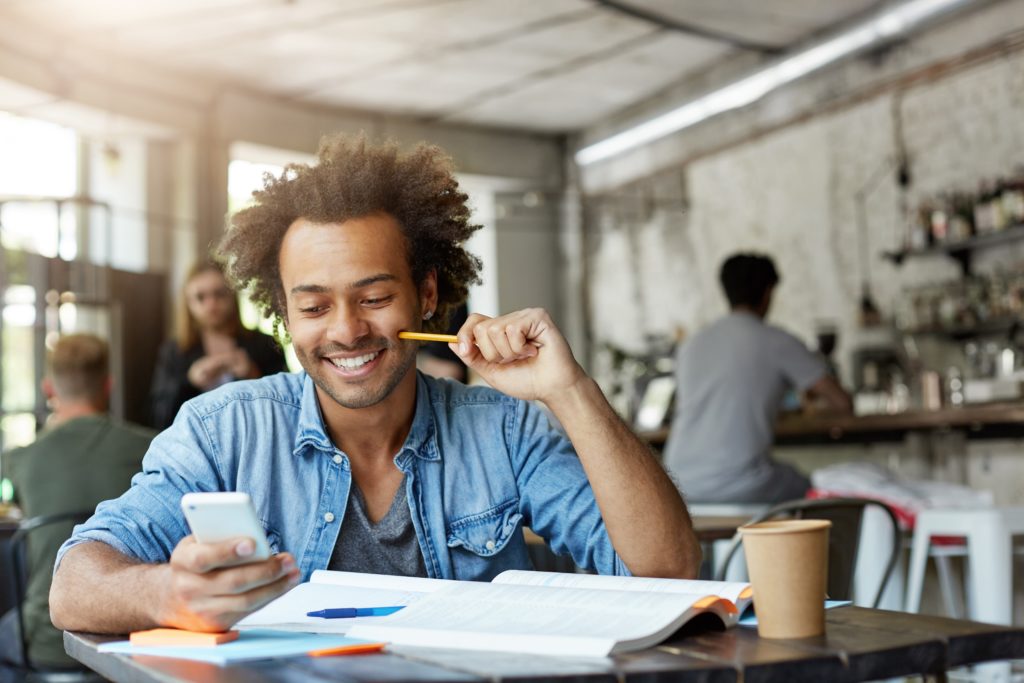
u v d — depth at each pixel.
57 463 2.95
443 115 9.60
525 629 0.99
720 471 3.78
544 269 10.43
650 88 9.07
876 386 6.77
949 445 4.66
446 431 1.54
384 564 1.49
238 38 7.57
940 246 6.56
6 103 7.25
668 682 0.86
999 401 4.81
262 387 1.54
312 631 1.08
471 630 1.00
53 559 2.92
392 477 1.51
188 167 8.25
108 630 1.16
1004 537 2.84
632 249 9.68
